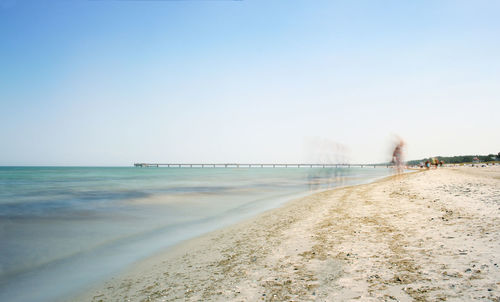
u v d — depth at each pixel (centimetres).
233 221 1331
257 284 556
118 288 614
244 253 789
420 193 1758
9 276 704
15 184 4156
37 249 930
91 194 2650
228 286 561
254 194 2575
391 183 2781
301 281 550
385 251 688
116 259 823
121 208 1784
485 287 446
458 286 460
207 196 2439
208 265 715
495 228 791
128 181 4875
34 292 613
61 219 1438
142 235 1102
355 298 456
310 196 2217
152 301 527
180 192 2808
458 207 1177
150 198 2309
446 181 2342
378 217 1126
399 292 462
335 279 544
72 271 734
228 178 5869
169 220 1392
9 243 1005
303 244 819
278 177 6209
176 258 802
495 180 2316
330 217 1212
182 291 560
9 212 1669
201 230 1163
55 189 3228
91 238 1066
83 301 560
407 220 1025
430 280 496
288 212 1477
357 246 751
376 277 535
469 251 624
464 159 12562
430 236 782
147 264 767
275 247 816
